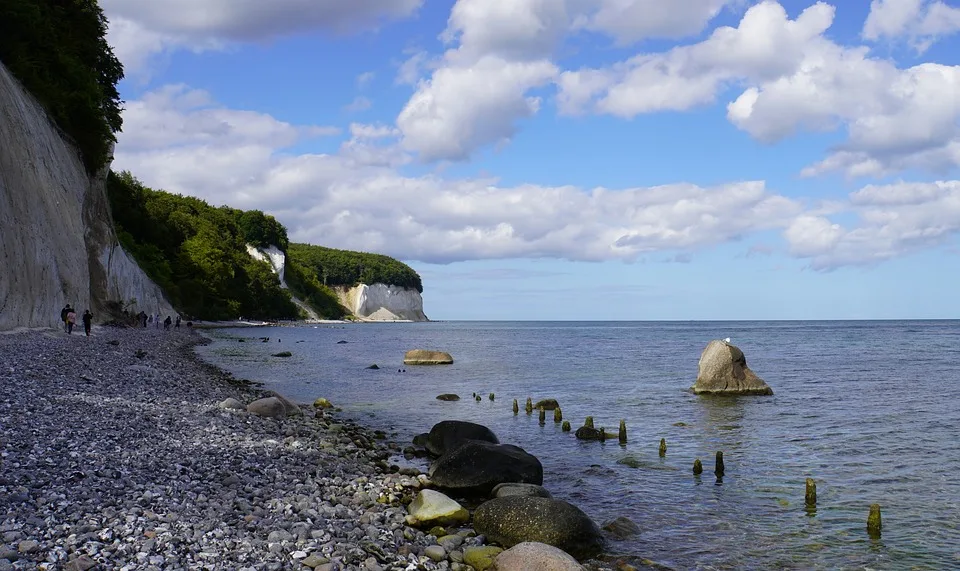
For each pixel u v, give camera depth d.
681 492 14.41
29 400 16.61
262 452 15.11
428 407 27.12
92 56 60.88
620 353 64.88
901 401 28.02
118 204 99.12
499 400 29.34
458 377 39.81
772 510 13.12
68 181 47.97
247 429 17.86
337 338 91.44
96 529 8.48
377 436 20.53
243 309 133.50
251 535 9.27
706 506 13.41
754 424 22.66
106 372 25.03
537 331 151.25
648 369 45.44
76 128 54.09
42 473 10.52
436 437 18.03
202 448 14.41
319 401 26.67
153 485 10.86
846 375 39.81
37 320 38.00
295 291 186.88
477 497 13.95
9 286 34.53
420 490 13.70
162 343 49.88
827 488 14.69
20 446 11.98
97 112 56.09
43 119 45.44
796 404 27.34
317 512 11.02
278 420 20.72
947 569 10.23
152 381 24.97
